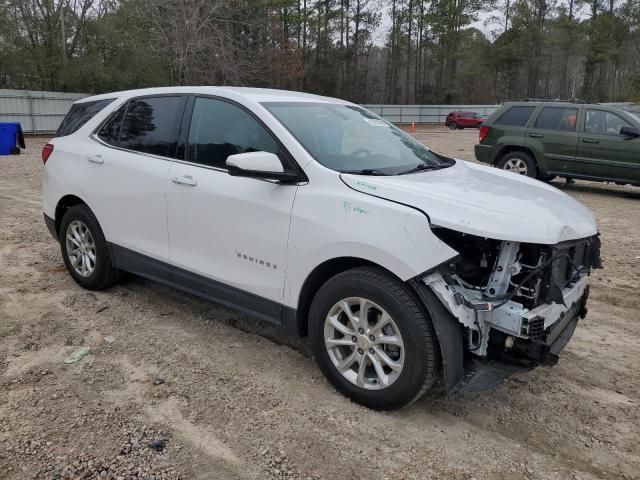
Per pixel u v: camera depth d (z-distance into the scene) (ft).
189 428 10.37
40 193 33.83
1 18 103.81
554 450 10.10
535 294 10.25
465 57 202.90
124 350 13.33
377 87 216.74
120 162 15.14
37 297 16.46
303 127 12.68
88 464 9.32
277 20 136.46
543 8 214.48
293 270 11.61
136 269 15.26
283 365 12.78
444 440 10.27
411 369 10.21
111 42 109.91
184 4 98.48
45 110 91.09
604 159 34.76
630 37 209.36
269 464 9.48
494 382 10.14
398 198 10.55
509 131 38.24
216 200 12.80
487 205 10.58
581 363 13.43
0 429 10.17
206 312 15.67
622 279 19.63
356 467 9.46
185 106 14.19
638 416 11.23
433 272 9.96
